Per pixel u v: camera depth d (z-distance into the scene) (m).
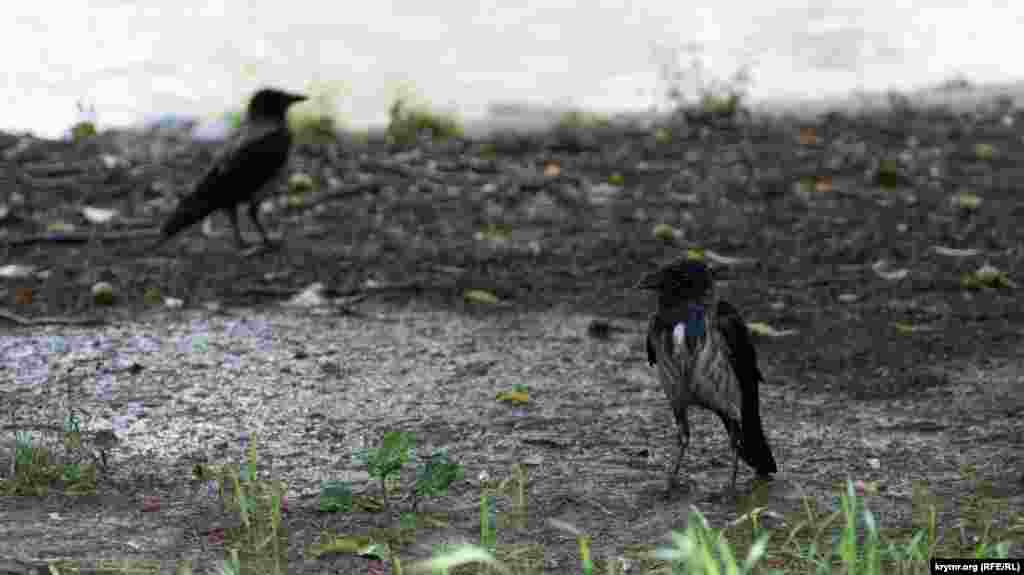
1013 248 18.81
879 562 8.59
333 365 13.73
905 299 16.66
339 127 26.78
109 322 15.19
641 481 10.67
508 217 20.62
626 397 13.04
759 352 14.58
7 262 17.78
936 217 20.50
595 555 9.01
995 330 15.34
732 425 10.22
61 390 12.70
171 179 22.12
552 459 11.20
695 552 7.41
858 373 13.83
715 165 23.97
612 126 27.05
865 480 10.70
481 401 12.77
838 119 27.67
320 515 9.66
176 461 10.84
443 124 26.88
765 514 9.86
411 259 18.30
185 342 14.45
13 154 23.00
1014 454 11.34
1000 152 25.00
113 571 8.42
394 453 9.98
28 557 8.57
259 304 16.25
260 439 11.50
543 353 14.45
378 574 8.58
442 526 9.48
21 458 10.30
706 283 9.86
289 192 21.80
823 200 21.66
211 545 8.99
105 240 18.97
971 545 9.21
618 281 17.53
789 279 17.58
